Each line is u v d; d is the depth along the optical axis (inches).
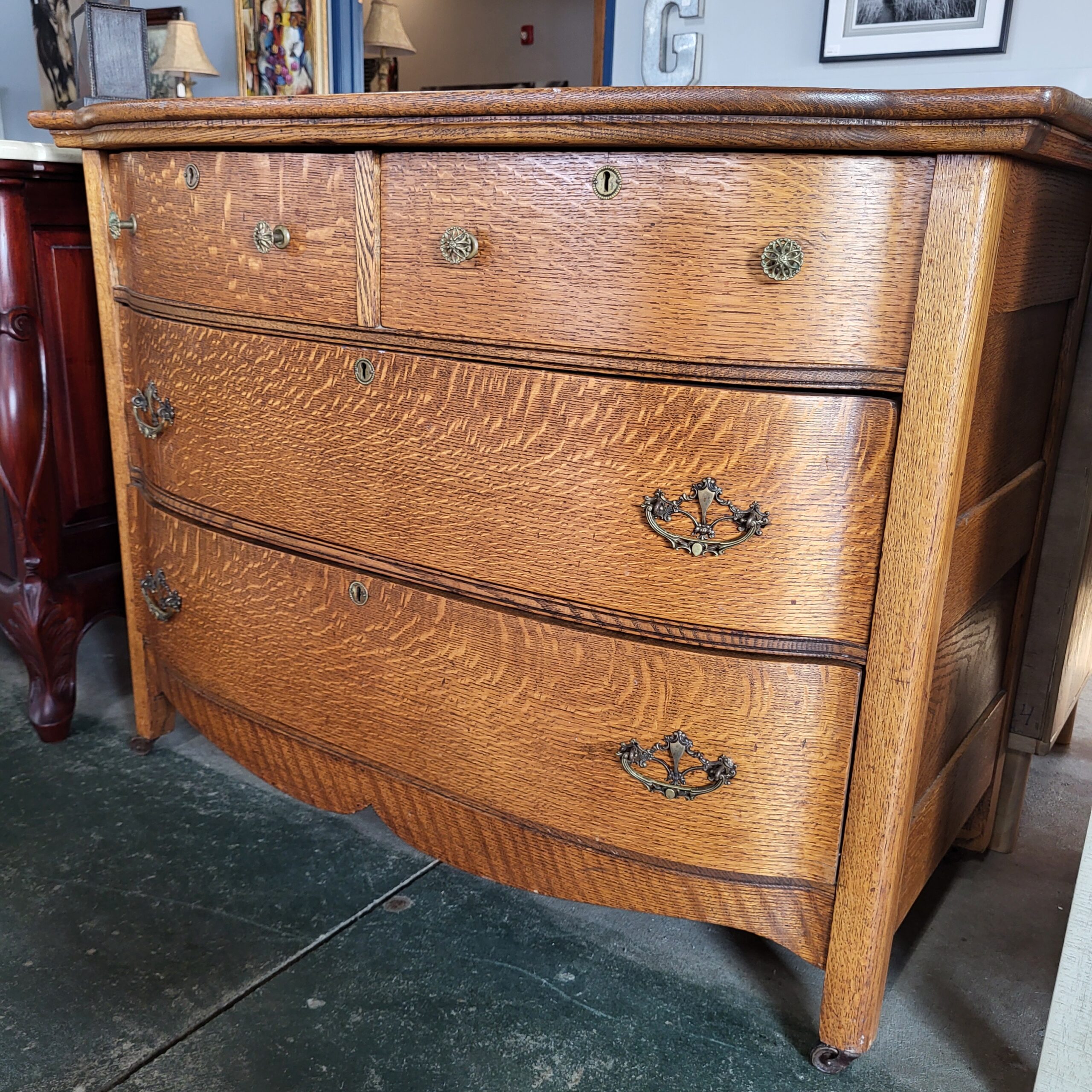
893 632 36.6
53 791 63.3
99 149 55.2
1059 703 55.4
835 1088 42.0
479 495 42.9
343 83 80.9
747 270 35.4
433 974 48.3
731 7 61.4
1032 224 37.7
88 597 69.1
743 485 37.3
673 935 51.7
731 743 40.2
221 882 55.0
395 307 43.1
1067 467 51.2
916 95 31.1
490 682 45.0
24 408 62.9
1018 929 52.4
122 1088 41.2
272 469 50.3
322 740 53.0
